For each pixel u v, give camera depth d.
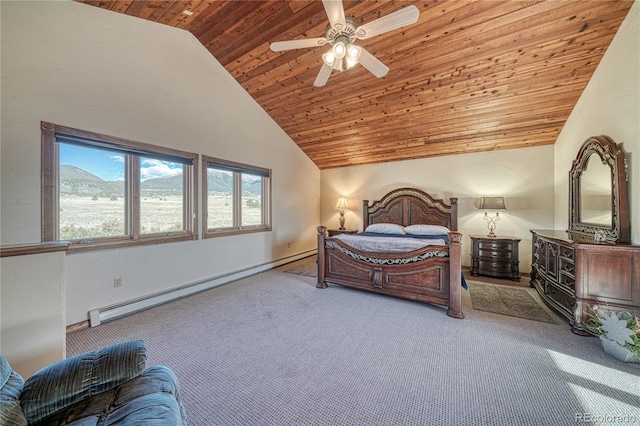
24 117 2.16
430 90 3.39
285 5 2.68
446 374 1.75
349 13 2.57
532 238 3.74
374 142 4.84
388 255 3.12
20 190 2.15
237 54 3.55
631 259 2.09
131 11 2.76
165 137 3.18
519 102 3.32
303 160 5.79
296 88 3.89
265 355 2.01
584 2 2.19
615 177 2.30
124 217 2.93
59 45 2.34
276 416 1.42
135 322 2.61
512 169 4.26
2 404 0.87
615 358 1.89
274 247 4.96
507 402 1.49
